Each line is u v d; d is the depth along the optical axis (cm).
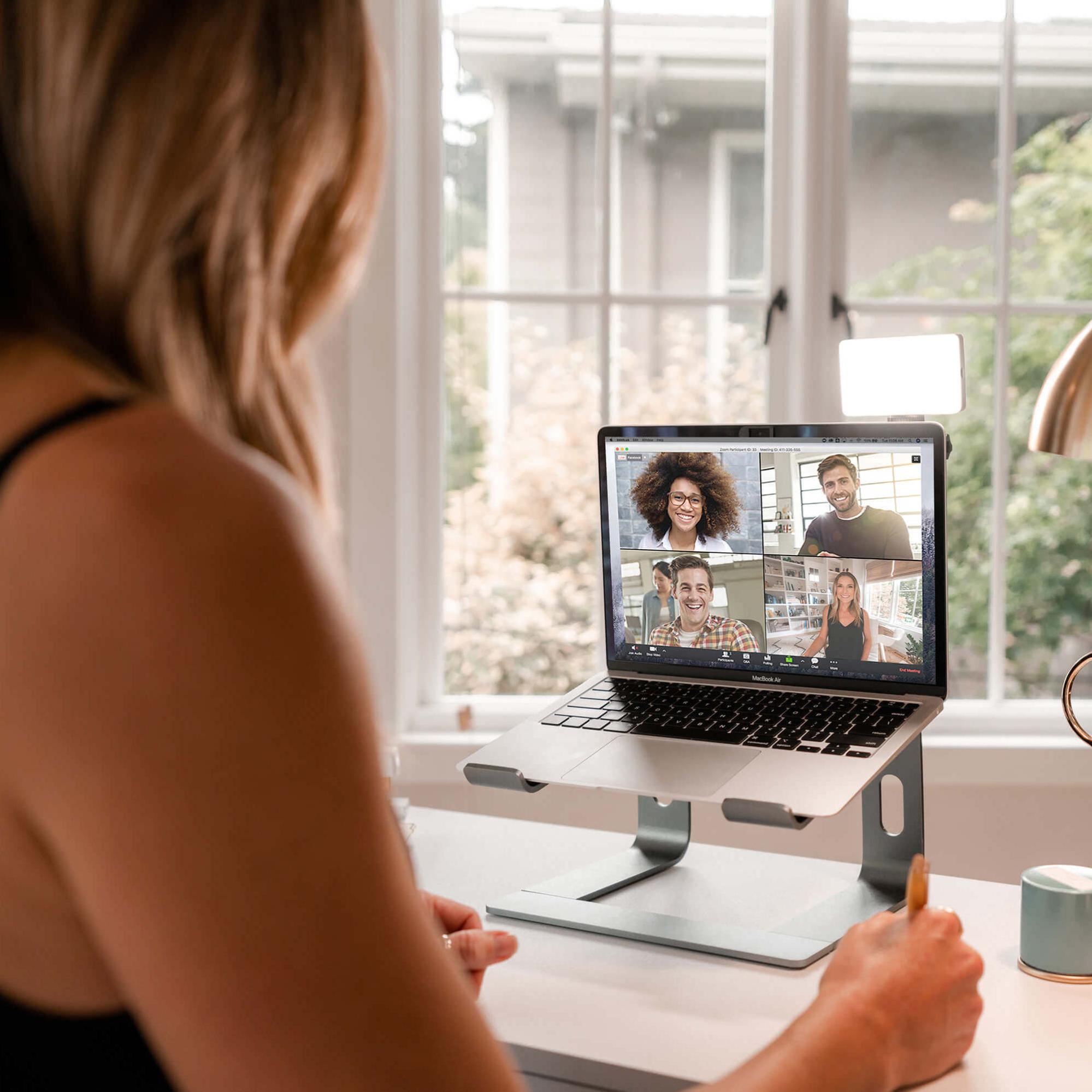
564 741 117
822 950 99
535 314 213
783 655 122
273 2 39
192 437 34
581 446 216
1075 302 213
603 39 209
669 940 102
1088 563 216
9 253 38
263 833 33
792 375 212
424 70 208
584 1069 83
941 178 211
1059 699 216
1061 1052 82
